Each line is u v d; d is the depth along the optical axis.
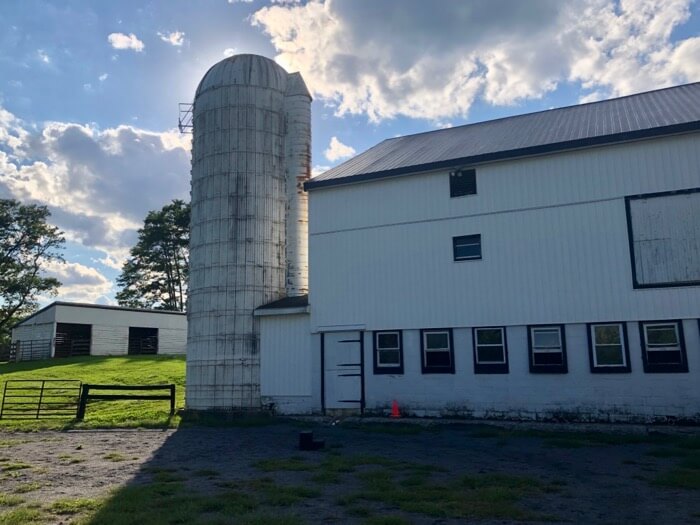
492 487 9.33
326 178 21.45
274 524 7.31
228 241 22.89
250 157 23.55
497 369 17.92
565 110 23.64
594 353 16.81
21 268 62.31
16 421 20.88
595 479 10.15
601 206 17.33
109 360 42.06
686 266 16.12
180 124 26.95
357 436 16.19
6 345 65.81
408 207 20.06
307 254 23.91
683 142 16.62
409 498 8.70
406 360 19.23
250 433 17.38
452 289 18.92
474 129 24.38
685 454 12.54
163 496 9.07
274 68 24.95
